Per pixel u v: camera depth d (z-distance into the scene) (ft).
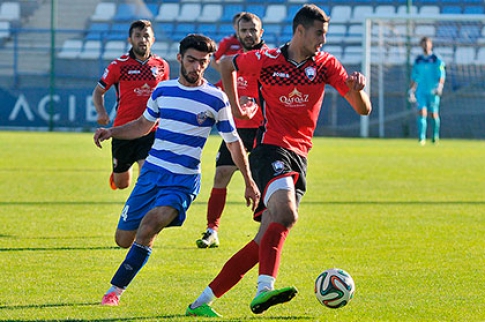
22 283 58.90
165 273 63.57
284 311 51.72
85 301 53.72
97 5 303.68
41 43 292.81
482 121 282.97
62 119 273.13
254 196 52.37
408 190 123.65
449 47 290.97
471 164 170.09
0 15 305.12
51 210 97.86
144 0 321.32
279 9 315.17
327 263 67.97
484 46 289.53
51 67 269.03
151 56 90.17
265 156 52.85
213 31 309.83
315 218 94.27
